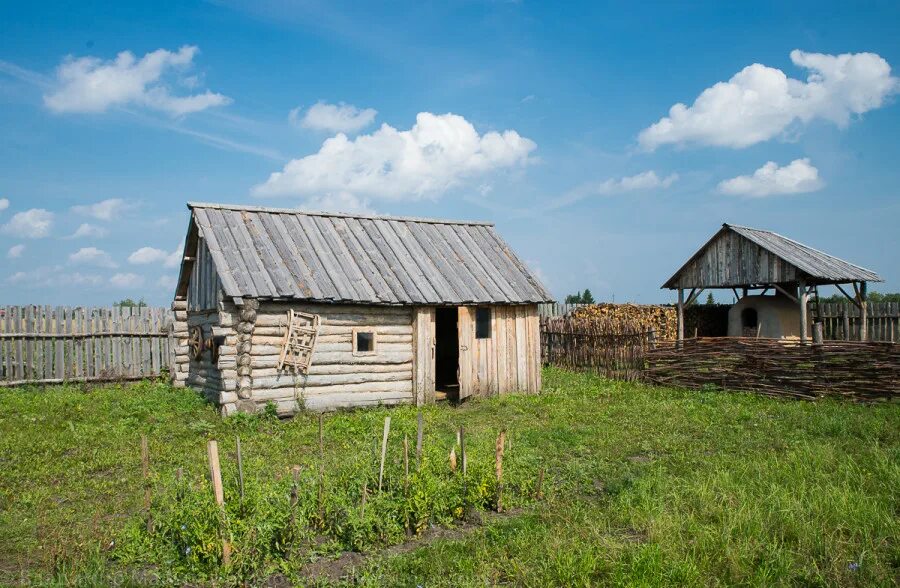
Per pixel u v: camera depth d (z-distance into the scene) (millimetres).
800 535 7047
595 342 23375
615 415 15414
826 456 10227
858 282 25953
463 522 8078
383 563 6719
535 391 19672
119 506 8531
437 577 6324
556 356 25406
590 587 6090
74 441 12250
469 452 9703
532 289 19875
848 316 27047
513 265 20938
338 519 7430
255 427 13945
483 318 18891
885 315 26703
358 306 16734
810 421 13844
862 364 16547
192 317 19453
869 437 11977
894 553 6637
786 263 24922
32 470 10266
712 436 12773
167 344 21391
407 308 17484
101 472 10391
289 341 15648
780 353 18062
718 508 7852
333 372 16312
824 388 17125
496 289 19109
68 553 6711
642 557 6379
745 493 8406
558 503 8562
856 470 9469
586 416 15188
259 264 16234
